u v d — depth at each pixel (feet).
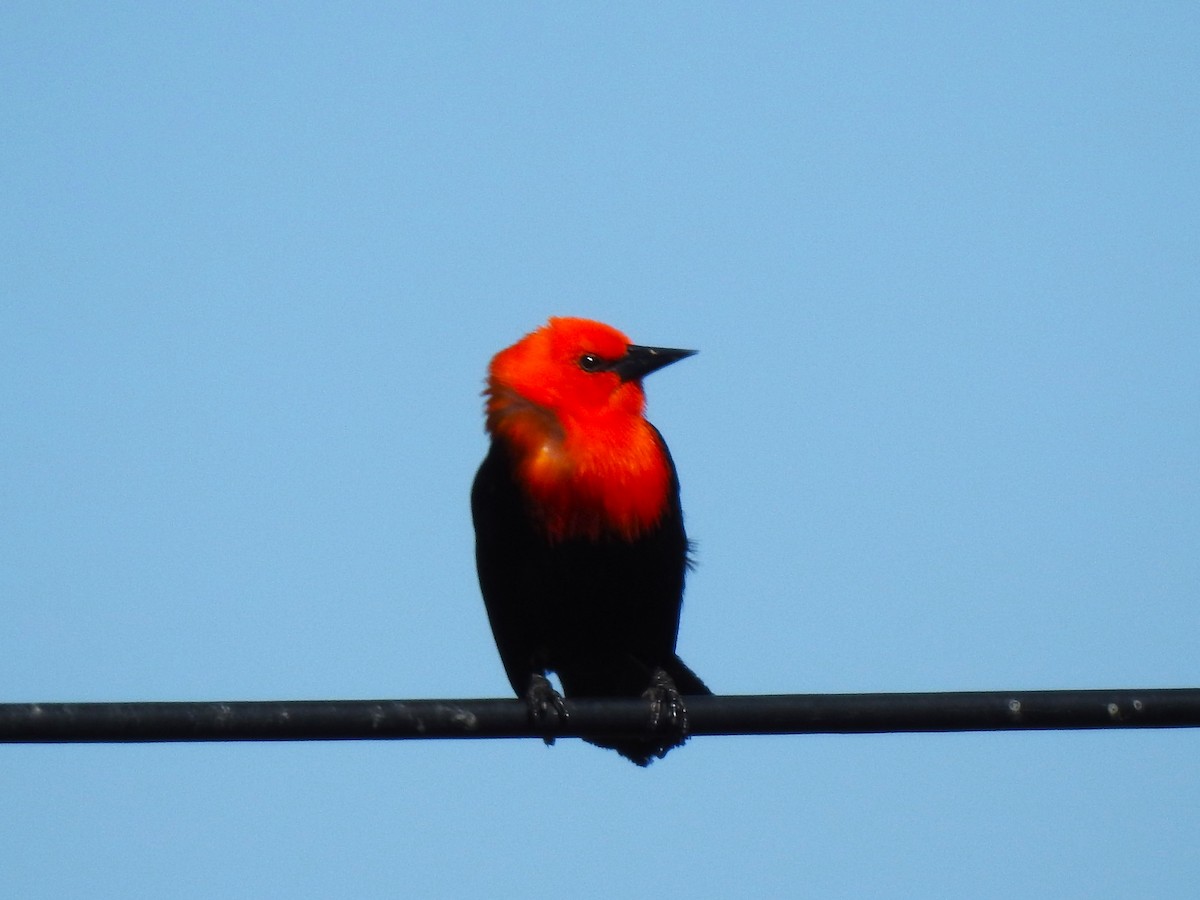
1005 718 32.27
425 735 32.27
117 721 30.48
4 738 29.99
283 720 31.35
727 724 32.83
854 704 32.55
